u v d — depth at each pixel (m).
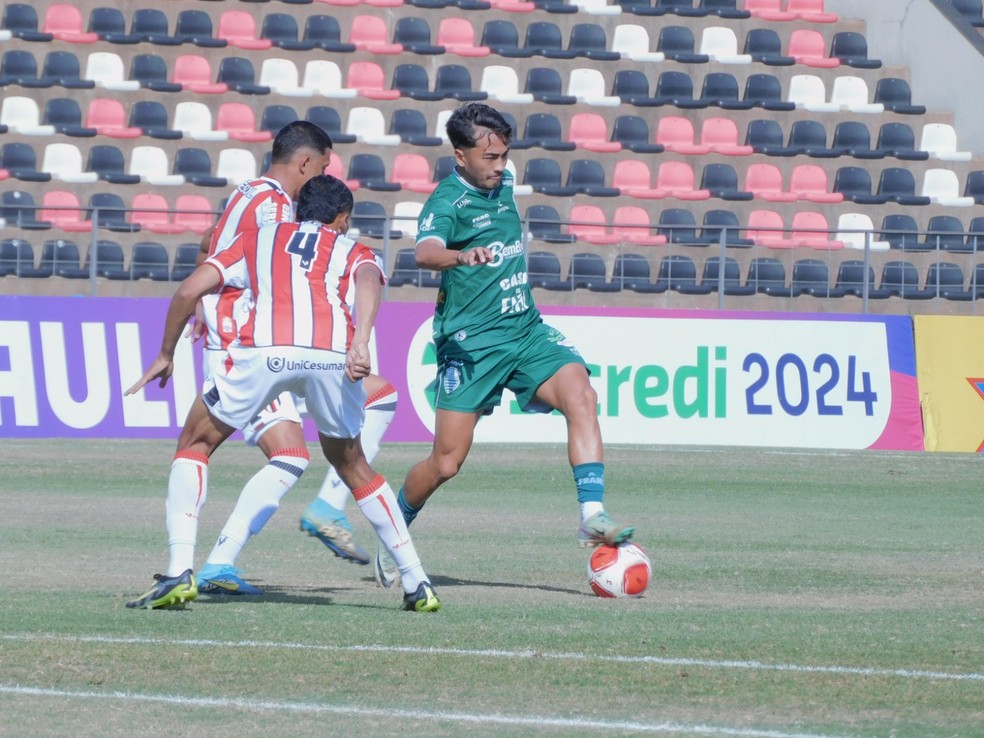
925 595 23.61
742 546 30.41
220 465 47.16
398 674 16.06
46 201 73.44
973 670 16.91
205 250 24.78
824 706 14.95
